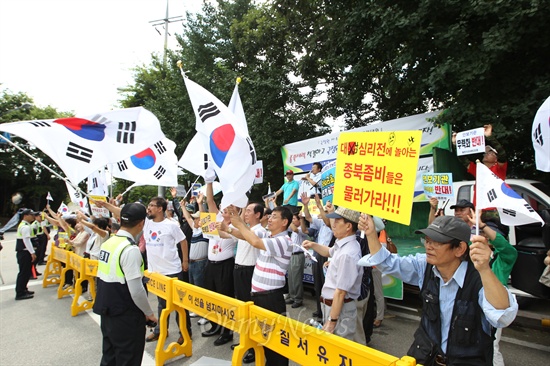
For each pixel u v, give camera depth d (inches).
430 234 73.0
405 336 177.6
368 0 259.0
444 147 228.5
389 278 220.2
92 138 145.0
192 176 482.3
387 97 371.6
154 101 562.3
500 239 108.9
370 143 88.6
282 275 126.6
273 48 403.5
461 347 69.5
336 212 111.6
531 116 190.5
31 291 288.2
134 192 828.0
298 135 402.0
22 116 936.9
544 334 177.9
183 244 192.7
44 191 1095.0
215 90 435.2
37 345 174.6
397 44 250.2
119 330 111.6
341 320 108.3
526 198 194.7
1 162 1004.6
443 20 225.6
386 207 83.2
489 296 62.9
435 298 75.9
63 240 330.6
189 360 151.9
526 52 202.7
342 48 301.0
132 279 110.7
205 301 127.6
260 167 196.1
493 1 186.4
